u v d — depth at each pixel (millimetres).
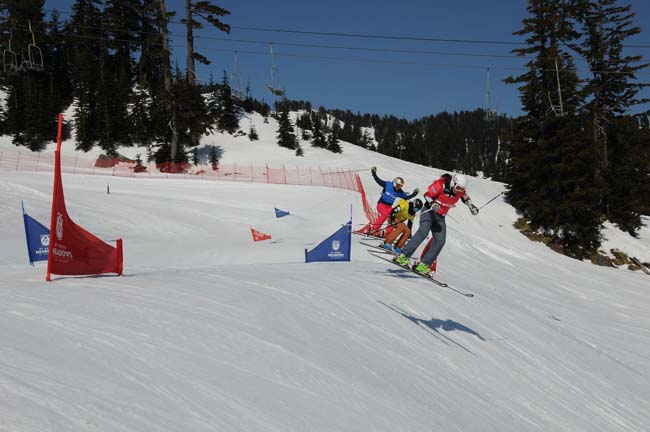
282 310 6148
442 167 113688
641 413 7406
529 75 35844
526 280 21562
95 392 2971
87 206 27859
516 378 6973
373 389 4590
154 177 42562
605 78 40375
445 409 4867
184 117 48438
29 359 3271
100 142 55375
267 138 64500
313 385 4203
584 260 32844
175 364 3816
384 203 12930
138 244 21062
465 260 23219
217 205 32344
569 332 11977
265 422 3262
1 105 59281
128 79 70938
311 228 26594
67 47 68688
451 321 8625
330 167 52906
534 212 34250
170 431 2736
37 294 5328
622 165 39656
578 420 6238
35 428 2355
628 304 20312
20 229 23172
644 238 37875
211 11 49156
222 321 5160
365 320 6977
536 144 35844
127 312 4938
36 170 42969
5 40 49500
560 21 35406
